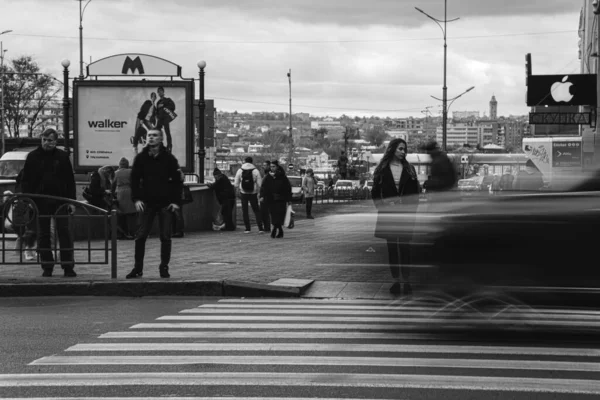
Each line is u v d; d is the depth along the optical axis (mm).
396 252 9008
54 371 6523
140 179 11461
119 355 7117
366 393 5836
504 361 6855
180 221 19609
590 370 6543
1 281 11070
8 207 11695
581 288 7395
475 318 7785
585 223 7355
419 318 8250
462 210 7664
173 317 9117
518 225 7449
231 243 17844
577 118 52062
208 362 6828
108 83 26453
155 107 26359
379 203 9414
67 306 10055
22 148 32562
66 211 11656
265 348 7387
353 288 10734
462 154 57719
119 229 18703
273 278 11656
